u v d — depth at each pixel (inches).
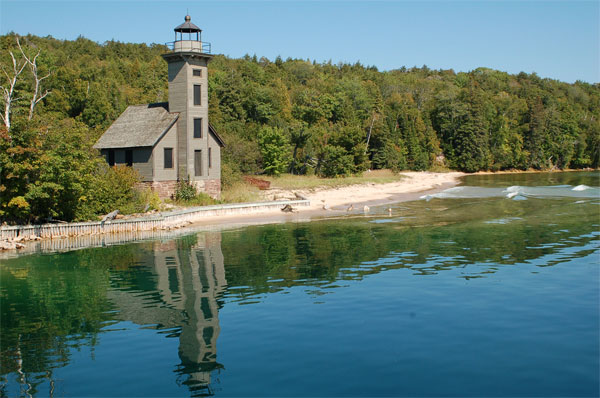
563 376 551.2
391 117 4872.0
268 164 3085.6
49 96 3339.1
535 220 1708.9
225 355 632.4
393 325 719.1
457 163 5162.4
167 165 2050.9
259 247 1317.7
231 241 1413.6
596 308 774.5
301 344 658.8
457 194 2687.0
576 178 4023.1
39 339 704.4
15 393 547.8
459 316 749.9
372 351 629.6
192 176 2080.5
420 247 1275.8
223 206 1955.0
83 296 908.6
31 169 1461.6
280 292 903.7
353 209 2105.1
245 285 958.4
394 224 1665.8
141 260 1194.6
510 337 665.0
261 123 4121.6
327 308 803.4
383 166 4077.3
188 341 684.1
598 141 5836.6
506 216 1819.6
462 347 634.8
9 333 729.0
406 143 4771.2
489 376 555.2
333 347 645.9
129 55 6663.4
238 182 2488.9
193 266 1122.7
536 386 530.0
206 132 2114.9
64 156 1565.0
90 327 747.4
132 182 1909.4
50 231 1504.7
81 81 3587.6
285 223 1738.4
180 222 1718.8
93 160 1721.2
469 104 5285.4
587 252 1184.2
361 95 5201.8
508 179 3966.5
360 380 553.3
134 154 2053.4
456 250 1232.8
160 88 4473.4
